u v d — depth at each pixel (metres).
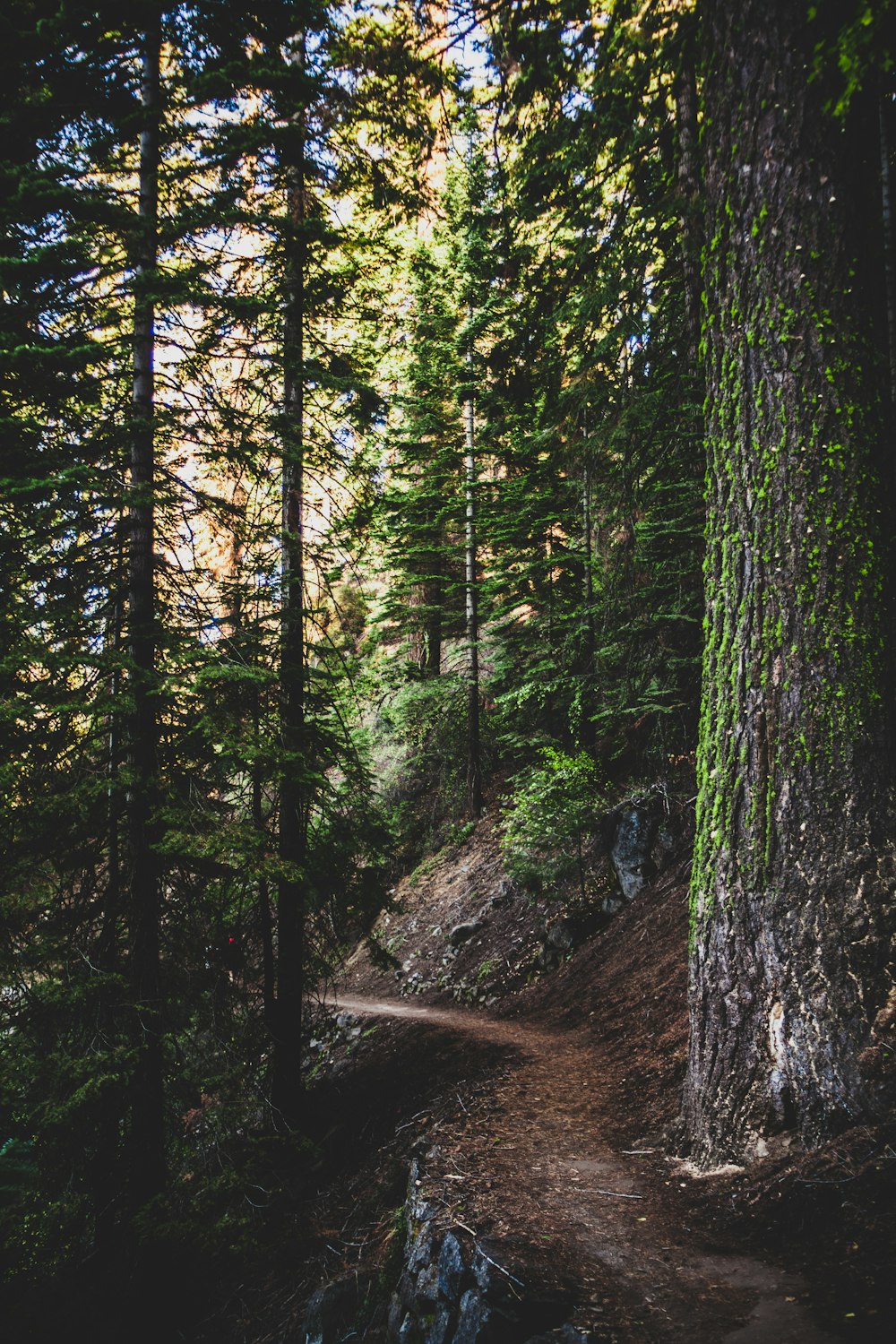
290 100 7.98
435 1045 10.83
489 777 21.00
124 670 7.44
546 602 16.94
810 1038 4.35
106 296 8.03
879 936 4.27
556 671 16.41
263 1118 9.15
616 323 8.39
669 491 10.01
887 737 4.47
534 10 6.44
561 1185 5.11
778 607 4.78
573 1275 3.86
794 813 4.61
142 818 7.64
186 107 8.17
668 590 10.87
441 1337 3.91
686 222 5.88
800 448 4.74
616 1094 7.25
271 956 9.88
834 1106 4.19
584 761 14.76
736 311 5.09
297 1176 8.47
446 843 20.25
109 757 7.75
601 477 10.29
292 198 9.68
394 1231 5.53
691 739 12.32
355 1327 5.05
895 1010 4.15
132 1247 7.13
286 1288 6.36
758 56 4.89
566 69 6.79
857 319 4.67
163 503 7.75
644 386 8.45
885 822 4.39
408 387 18.89
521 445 14.35
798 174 4.76
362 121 8.06
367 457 10.93
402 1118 8.57
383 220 10.00
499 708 20.39
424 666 21.67
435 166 13.22
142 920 7.54
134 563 7.99
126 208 7.72
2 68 7.52
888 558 4.59
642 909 12.25
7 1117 6.75
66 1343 6.74
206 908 8.55
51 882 7.40
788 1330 3.17
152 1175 7.27
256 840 7.44
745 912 4.75
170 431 8.12
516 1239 4.26
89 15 7.52
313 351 10.27
